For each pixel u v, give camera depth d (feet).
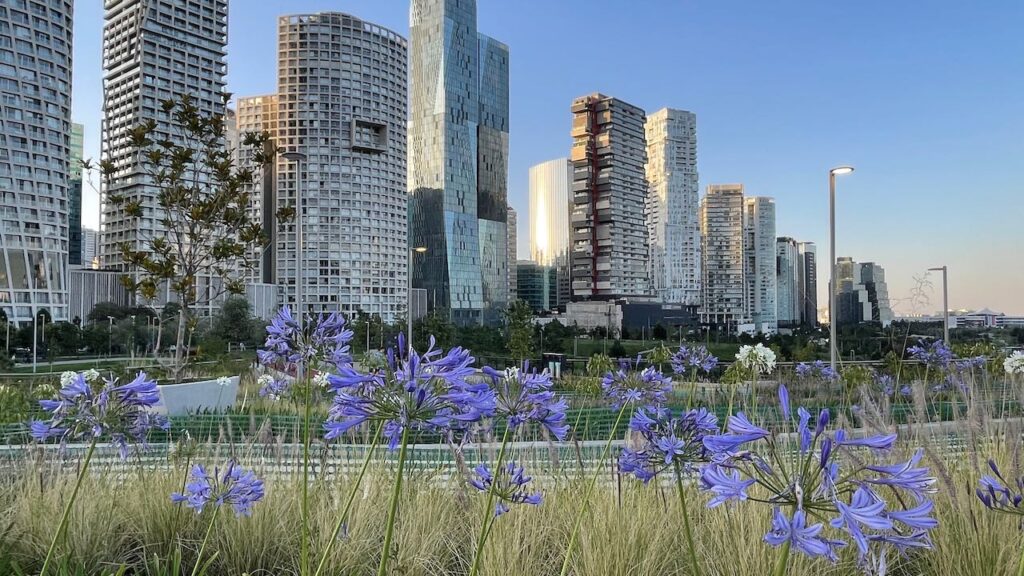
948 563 11.70
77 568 11.82
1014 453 10.16
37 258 294.66
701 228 627.05
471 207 549.13
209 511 14.46
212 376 57.57
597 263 483.92
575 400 37.65
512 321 175.94
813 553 4.75
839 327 124.16
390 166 465.06
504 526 13.62
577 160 489.67
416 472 18.04
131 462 18.56
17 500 15.15
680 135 622.54
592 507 14.53
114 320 250.98
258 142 56.85
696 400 32.37
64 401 9.05
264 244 56.39
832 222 54.03
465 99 554.87
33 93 294.66
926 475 5.19
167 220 53.16
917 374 36.37
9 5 284.61
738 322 561.02
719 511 14.05
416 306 488.85
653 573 12.39
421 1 555.69
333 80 437.58
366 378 6.85
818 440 5.36
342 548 13.19
